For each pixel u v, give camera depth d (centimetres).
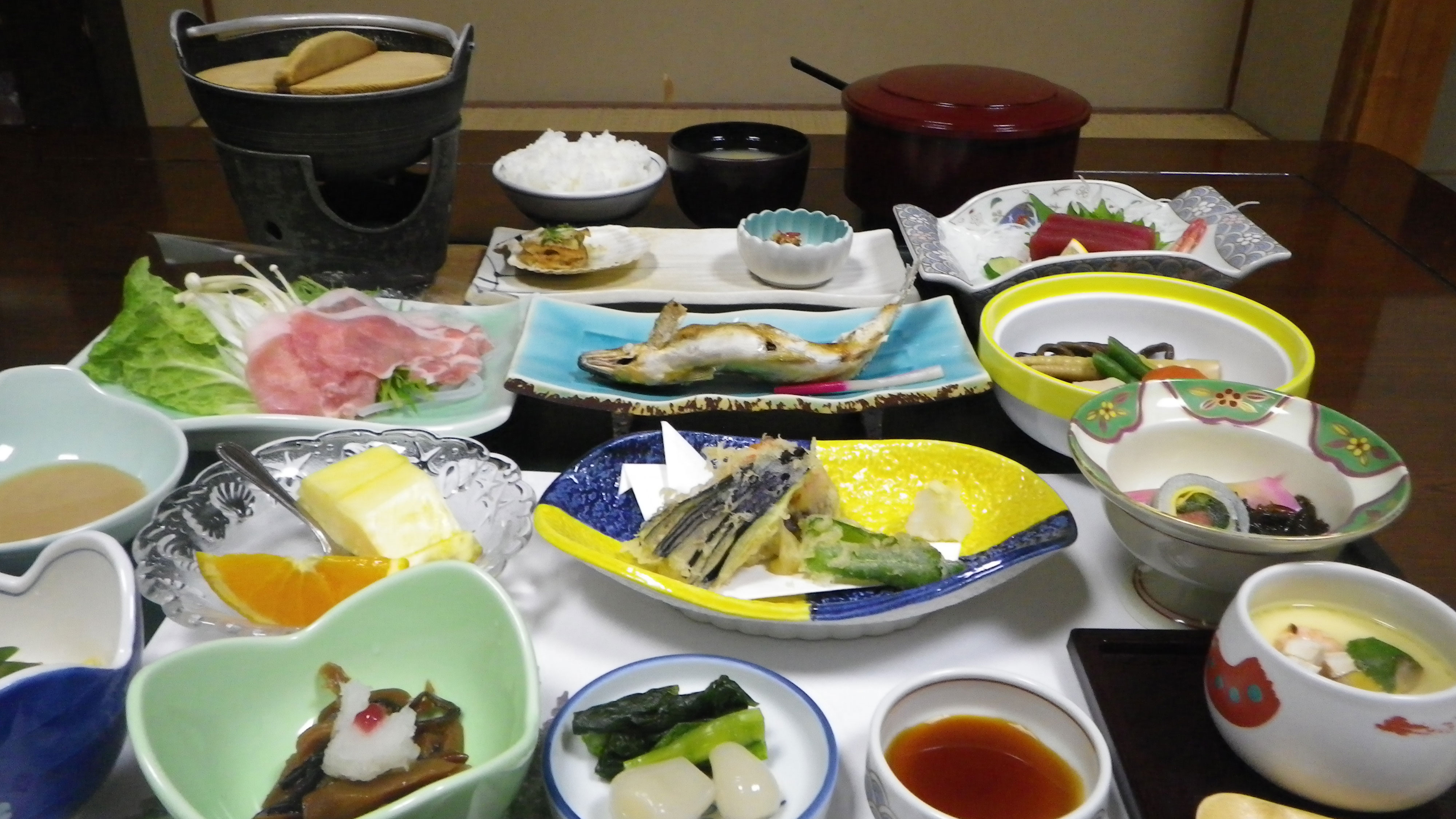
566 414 131
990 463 107
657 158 189
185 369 124
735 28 320
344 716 77
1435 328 149
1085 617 98
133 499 106
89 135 216
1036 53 327
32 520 102
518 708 77
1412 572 101
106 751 75
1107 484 90
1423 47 261
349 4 320
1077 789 76
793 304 154
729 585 97
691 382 127
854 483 111
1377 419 127
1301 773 74
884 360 135
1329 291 161
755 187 173
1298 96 293
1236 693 77
